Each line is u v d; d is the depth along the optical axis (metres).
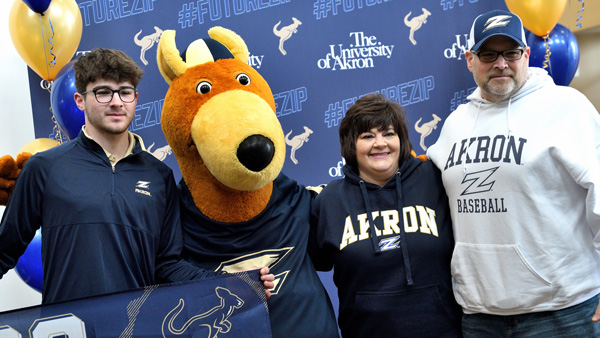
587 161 1.73
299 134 2.90
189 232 1.99
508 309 1.80
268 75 2.89
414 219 1.91
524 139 1.80
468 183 1.87
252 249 1.94
